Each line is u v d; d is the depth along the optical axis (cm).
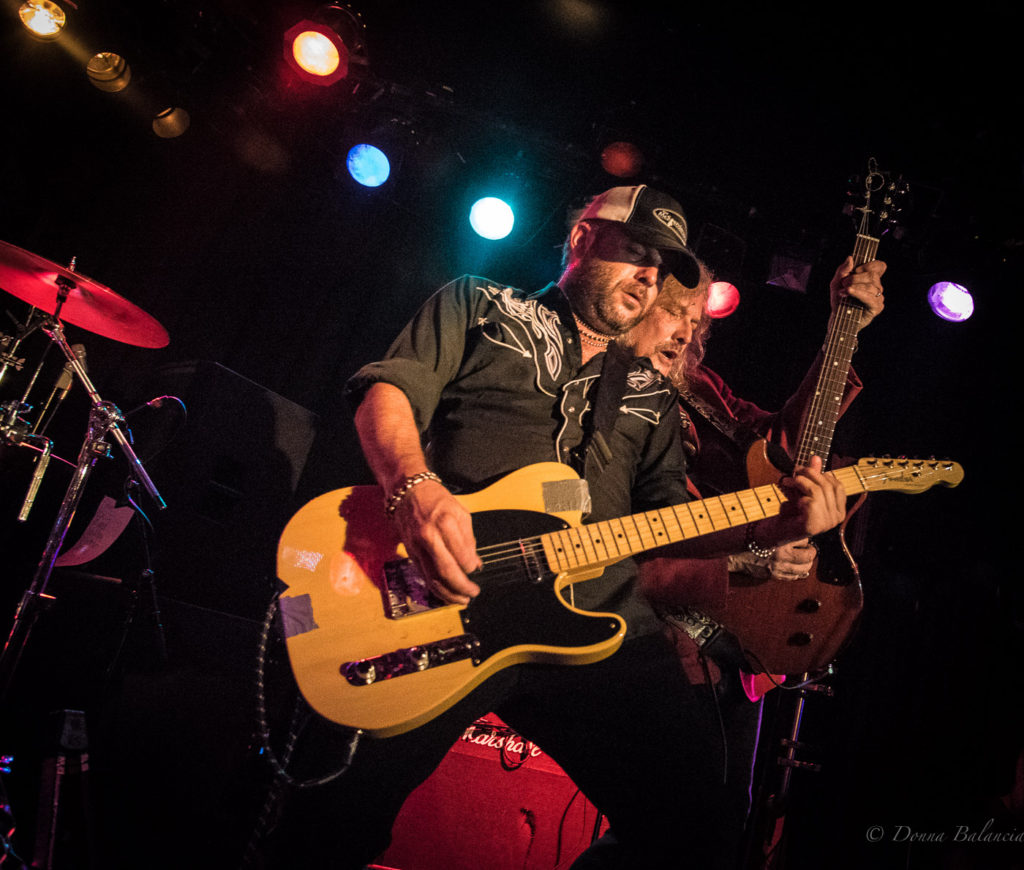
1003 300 496
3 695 291
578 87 552
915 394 515
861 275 301
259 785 195
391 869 271
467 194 533
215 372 430
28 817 260
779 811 324
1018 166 474
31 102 475
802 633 260
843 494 199
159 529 403
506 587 170
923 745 425
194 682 342
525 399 198
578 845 275
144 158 507
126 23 467
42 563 312
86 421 451
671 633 221
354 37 472
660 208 221
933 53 475
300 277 554
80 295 386
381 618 160
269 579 441
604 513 200
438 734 165
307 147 537
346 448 525
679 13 514
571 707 183
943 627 452
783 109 537
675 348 298
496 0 524
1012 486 468
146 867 287
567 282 220
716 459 295
